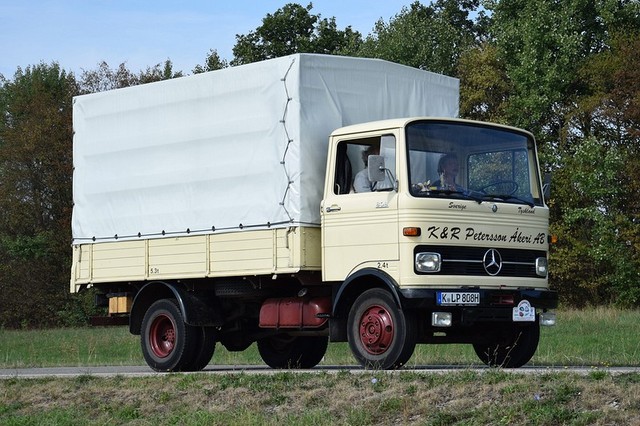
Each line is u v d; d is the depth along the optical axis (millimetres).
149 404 12914
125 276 16703
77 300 54562
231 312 16219
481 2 50781
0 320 56781
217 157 15445
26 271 56531
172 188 16062
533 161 14516
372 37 56938
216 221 15391
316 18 62625
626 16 47375
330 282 14438
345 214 13836
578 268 43688
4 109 63188
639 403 9469
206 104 15672
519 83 46125
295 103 14375
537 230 14227
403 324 13102
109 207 17016
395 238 13250
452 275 13250
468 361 17203
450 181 13594
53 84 62844
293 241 14266
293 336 17094
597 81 44812
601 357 17969
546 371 11062
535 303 13945
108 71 60625
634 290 41812
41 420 13062
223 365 19391
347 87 14906
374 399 10992
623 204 43500
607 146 44062
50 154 55281
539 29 45969
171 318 16047
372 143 13875
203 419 11602
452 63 54812
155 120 16406
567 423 9336
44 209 56812
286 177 14406
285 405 11648
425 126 13570
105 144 17141
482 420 9742
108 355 25203
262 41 62906
